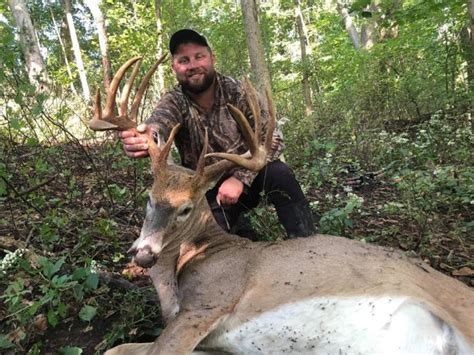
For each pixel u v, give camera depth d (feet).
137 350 3.83
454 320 3.28
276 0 23.76
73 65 21.21
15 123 6.88
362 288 3.47
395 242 5.89
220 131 5.59
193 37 5.37
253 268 3.81
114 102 4.48
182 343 3.57
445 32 11.71
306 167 9.21
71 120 10.96
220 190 5.23
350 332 3.47
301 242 3.96
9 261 4.88
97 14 15.46
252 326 3.63
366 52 15.15
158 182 4.30
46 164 7.30
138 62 4.62
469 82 10.75
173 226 4.23
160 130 5.24
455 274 5.16
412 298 3.34
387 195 7.82
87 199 6.98
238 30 16.39
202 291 3.92
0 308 4.55
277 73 18.81
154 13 15.90
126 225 6.33
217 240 4.42
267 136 4.52
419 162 8.77
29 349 4.16
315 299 3.52
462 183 7.13
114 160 8.27
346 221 5.80
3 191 5.67
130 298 4.57
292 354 3.61
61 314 4.27
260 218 5.66
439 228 6.16
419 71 13.37
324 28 23.71
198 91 5.47
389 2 9.86
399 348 3.36
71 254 5.32
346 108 12.72
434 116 9.81
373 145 9.86
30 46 12.67
